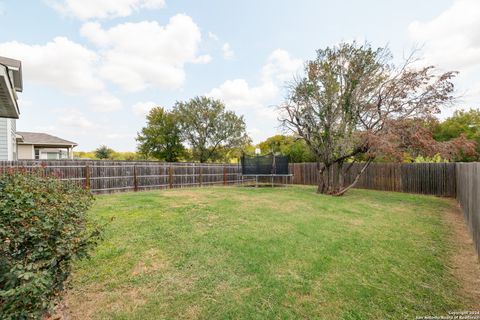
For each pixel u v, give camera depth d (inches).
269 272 124.1
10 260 70.9
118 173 416.5
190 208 249.9
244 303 99.2
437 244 175.0
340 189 414.0
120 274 117.6
